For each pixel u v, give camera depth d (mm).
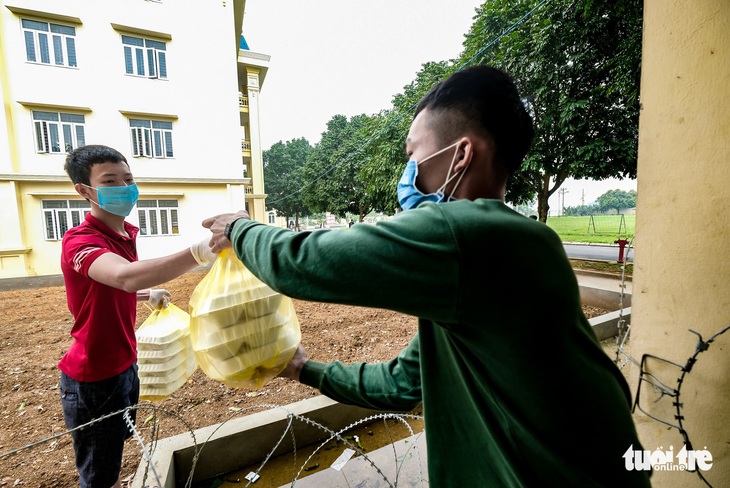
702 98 1440
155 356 1967
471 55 11727
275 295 1236
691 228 1507
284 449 2629
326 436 2783
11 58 10883
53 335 5410
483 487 773
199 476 2367
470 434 796
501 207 701
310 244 694
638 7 7035
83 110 11797
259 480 2375
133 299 1854
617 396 714
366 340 4934
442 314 640
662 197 1602
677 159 1533
